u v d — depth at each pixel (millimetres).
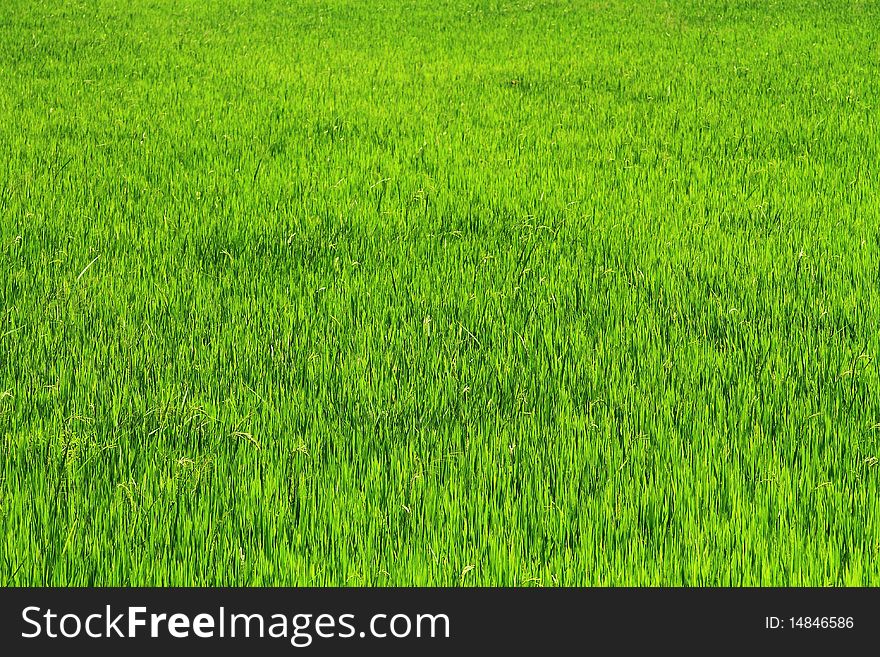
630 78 16438
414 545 4480
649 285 7523
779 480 4906
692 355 6285
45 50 18781
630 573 4363
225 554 4438
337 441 5242
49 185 10461
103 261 8094
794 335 6562
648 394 5770
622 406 5645
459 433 5289
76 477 4891
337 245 8461
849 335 6586
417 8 24688
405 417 5539
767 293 7305
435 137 12602
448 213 9516
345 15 23656
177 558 4453
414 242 8617
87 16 22953
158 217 9375
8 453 5109
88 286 7484
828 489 4801
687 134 12750
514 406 5621
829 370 6066
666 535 4559
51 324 6742
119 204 9789
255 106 14398
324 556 4469
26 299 7195
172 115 13875
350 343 6512
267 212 9578
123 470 4988
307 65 17656
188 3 25266
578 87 15766
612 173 11000
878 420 5512
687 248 8391
